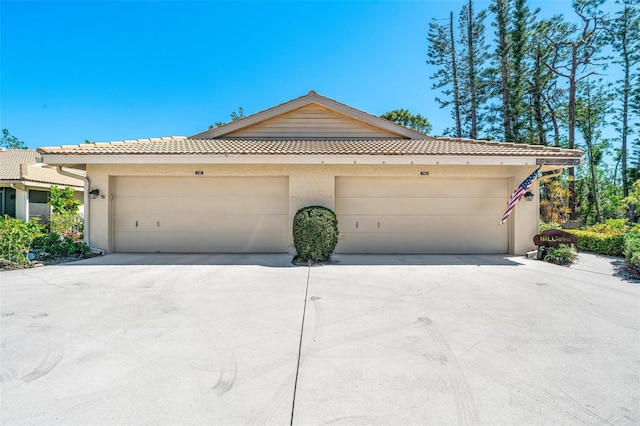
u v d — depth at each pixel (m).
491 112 29.44
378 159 9.16
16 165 18.58
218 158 9.12
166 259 9.39
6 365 3.36
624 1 25.33
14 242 8.20
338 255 10.07
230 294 5.93
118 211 10.52
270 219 10.43
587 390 2.93
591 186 31.27
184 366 3.34
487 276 7.39
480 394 2.86
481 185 10.55
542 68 27.42
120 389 2.93
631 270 7.52
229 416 2.57
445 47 30.61
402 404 2.72
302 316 4.80
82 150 9.42
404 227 10.48
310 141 11.94
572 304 5.41
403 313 4.93
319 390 2.92
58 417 2.56
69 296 5.77
